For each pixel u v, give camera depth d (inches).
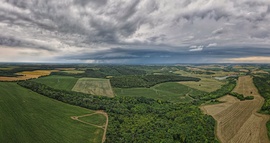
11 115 2984.7
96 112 3496.6
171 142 2438.5
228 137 2647.6
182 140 2492.6
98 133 2738.7
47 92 4057.6
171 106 4013.3
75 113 3366.1
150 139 2517.2
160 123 3009.4
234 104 4202.8
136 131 2733.8
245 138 2613.2
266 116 3412.9
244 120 3238.2
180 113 3486.7
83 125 2965.1
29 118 2992.1
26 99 3663.9
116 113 3430.1
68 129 2817.4
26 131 2642.7
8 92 3880.4
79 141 2518.5
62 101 3823.8
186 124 2952.8
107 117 3292.3
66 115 3255.4
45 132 2682.1
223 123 3129.9
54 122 2982.3
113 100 4106.8
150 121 3093.0
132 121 3088.1
